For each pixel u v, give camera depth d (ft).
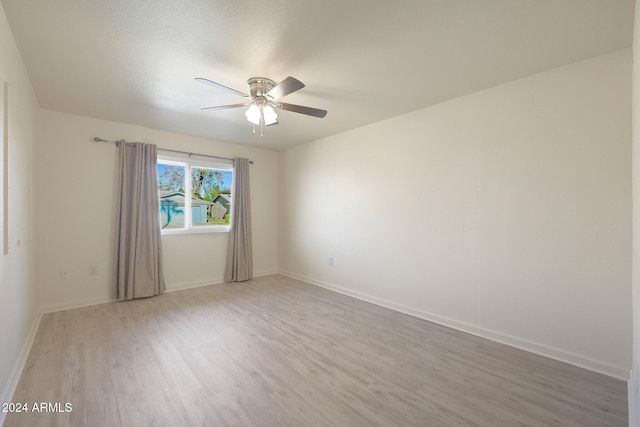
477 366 7.20
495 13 5.52
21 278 7.23
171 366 7.10
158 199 12.92
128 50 6.75
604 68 6.92
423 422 5.30
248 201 16.05
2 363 5.40
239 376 6.70
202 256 14.74
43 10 5.37
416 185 10.64
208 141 14.75
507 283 8.43
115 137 12.09
